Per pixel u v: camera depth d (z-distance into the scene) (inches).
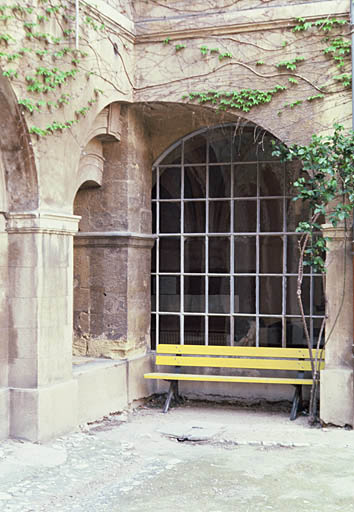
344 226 300.7
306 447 264.4
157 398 364.8
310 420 308.8
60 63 275.7
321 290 349.7
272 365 333.7
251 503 200.4
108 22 312.8
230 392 361.7
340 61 306.2
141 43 336.5
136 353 352.8
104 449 261.4
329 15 307.0
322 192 293.7
